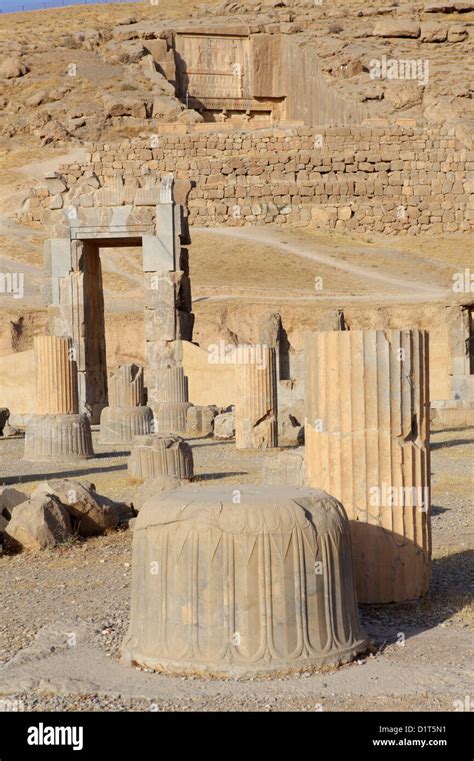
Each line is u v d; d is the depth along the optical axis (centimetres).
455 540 1090
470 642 709
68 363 2119
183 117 7456
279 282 4988
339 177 6594
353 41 8856
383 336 793
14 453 2241
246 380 2167
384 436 793
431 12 9462
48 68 8006
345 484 795
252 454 2052
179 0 10456
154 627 664
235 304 4309
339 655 659
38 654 697
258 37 8638
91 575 974
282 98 8750
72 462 2028
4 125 7381
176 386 2831
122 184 3197
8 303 4522
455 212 6500
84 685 625
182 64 8550
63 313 3120
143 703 600
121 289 4900
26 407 3297
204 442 2402
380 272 5256
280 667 640
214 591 646
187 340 3256
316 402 814
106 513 1180
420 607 795
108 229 3106
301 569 655
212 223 6425
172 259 3067
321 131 6644
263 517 654
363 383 792
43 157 6931
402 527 796
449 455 1958
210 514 655
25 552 1091
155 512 675
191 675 642
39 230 5956
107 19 9744
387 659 674
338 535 680
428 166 6569
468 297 3294
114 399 2728
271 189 6462
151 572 668
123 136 7256
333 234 6319
